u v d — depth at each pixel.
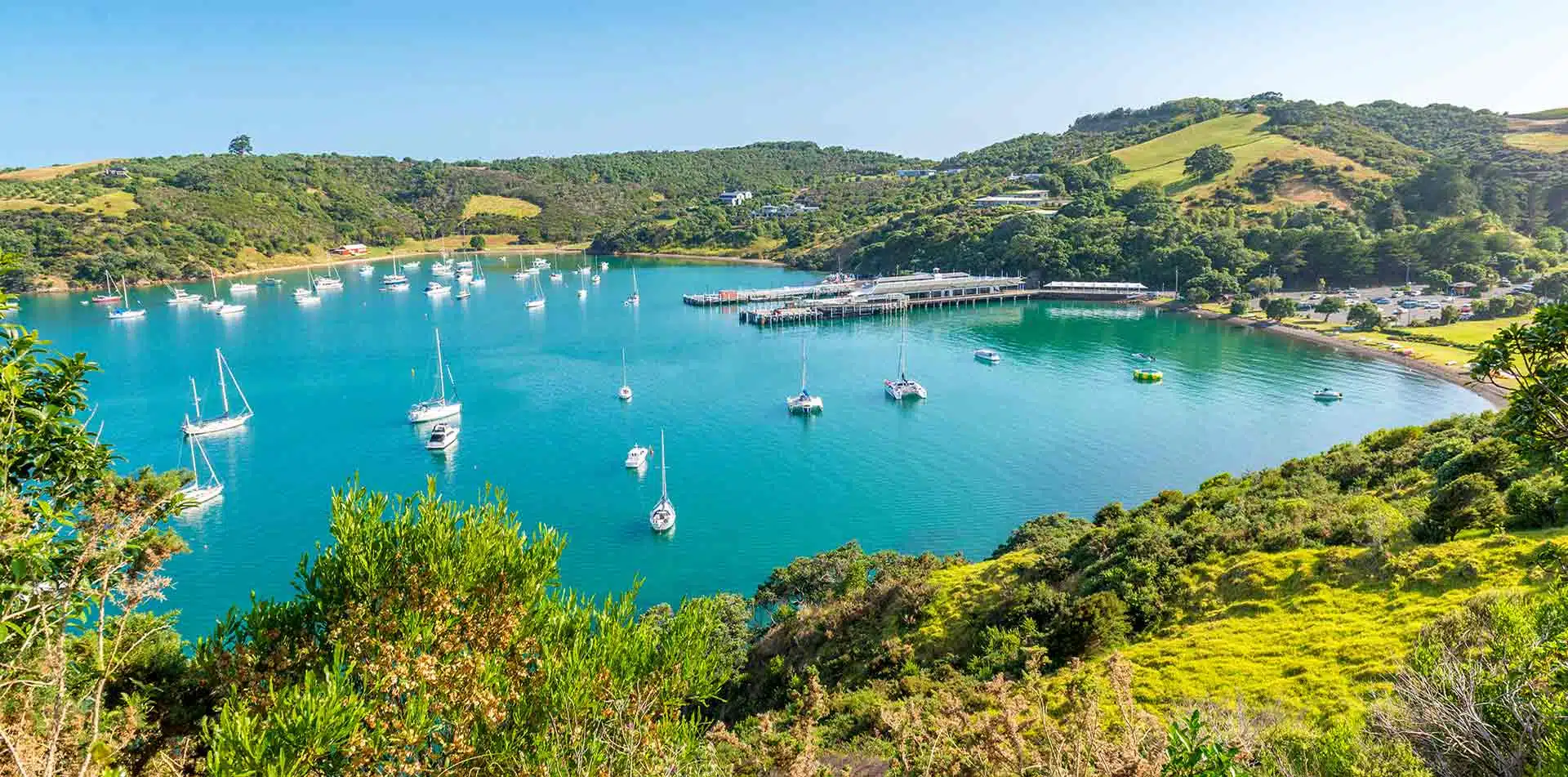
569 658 15.98
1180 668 30.50
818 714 22.03
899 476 87.31
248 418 105.06
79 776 12.55
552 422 105.88
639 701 15.95
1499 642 16.31
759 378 129.00
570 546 71.81
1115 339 155.62
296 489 82.62
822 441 98.19
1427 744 14.53
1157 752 14.78
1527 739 13.06
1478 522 34.72
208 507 78.31
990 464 90.25
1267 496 52.50
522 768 14.30
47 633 12.95
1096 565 42.94
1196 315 175.00
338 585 17.12
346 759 13.02
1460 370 117.50
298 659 15.84
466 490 82.62
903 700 32.72
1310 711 25.20
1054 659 36.06
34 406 14.84
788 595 58.28
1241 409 108.62
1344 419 103.00
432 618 16.11
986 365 136.38
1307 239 188.25
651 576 66.75
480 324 177.75
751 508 79.25
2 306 14.91
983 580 46.84
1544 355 14.02
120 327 169.38
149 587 14.86
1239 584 36.88
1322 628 30.91
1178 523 49.69
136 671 17.48
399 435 99.94
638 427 103.62
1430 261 182.12
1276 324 158.88
